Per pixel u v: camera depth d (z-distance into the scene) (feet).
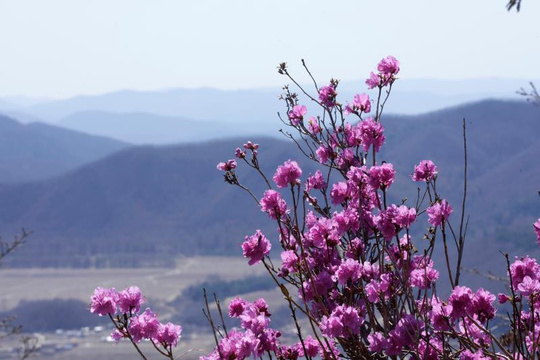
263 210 15.79
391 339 12.48
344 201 16.96
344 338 12.93
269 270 14.71
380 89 18.16
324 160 18.29
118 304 13.06
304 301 14.62
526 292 11.84
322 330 12.50
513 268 13.14
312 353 13.62
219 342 11.94
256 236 14.84
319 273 15.70
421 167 14.85
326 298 14.74
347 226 15.52
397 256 14.88
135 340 12.87
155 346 12.90
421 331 12.69
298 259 15.01
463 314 12.13
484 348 11.89
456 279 13.07
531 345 12.32
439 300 12.73
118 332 12.94
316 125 19.03
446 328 12.26
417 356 11.75
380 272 14.19
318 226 15.38
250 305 14.47
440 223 13.62
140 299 13.14
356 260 15.21
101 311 12.91
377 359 13.04
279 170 15.42
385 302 14.06
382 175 14.83
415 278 13.98
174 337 12.90
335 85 18.84
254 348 11.89
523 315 13.03
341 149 18.30
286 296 12.59
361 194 15.60
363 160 18.07
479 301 12.11
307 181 17.74
